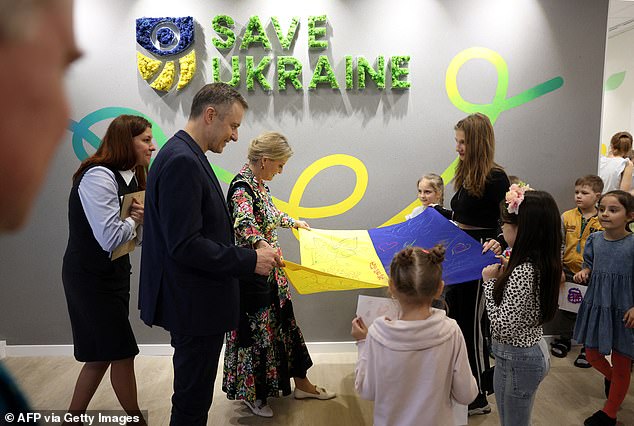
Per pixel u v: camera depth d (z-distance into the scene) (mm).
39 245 3217
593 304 2428
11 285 3252
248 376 2498
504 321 1779
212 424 2510
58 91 192
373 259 2383
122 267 2125
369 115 3193
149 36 3061
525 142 3236
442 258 1552
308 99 3172
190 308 1680
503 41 3145
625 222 2352
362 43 3127
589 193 3000
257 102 3170
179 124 3152
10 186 187
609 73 5840
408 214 3271
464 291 2457
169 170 1603
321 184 3248
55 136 195
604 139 5957
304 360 2701
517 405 1823
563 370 3033
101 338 2057
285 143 2387
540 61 3166
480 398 2533
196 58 3125
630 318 2242
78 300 2043
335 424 2496
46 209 3184
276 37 3117
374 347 1523
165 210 1604
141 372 3072
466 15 3121
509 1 3117
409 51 3143
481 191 2410
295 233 3283
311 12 3105
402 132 3209
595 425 2391
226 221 1795
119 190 2066
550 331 3375
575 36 3148
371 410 2625
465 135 2412
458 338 1513
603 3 3121
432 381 1454
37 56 184
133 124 2094
